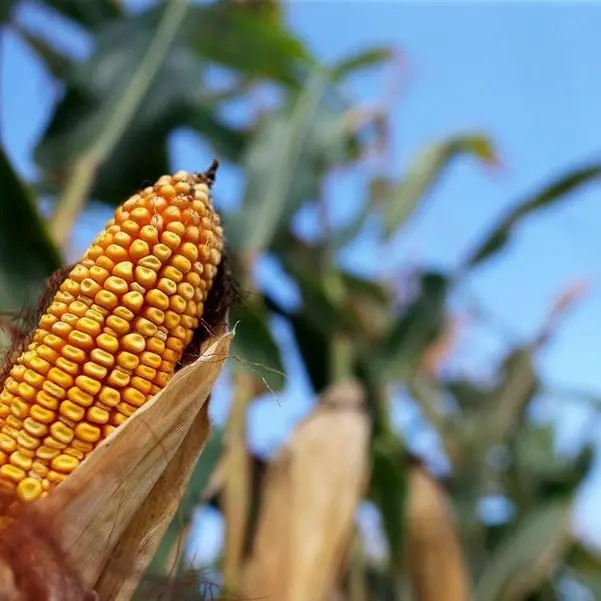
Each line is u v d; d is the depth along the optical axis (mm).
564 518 1100
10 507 299
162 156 832
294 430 778
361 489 754
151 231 314
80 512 297
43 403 307
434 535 915
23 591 285
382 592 1066
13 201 546
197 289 323
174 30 846
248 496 767
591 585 1440
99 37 829
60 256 548
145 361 312
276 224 829
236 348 654
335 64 1105
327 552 720
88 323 309
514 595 1037
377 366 960
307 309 923
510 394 1113
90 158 767
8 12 837
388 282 1150
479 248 1000
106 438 302
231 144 934
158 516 328
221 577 718
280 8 1180
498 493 1229
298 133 899
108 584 313
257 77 979
